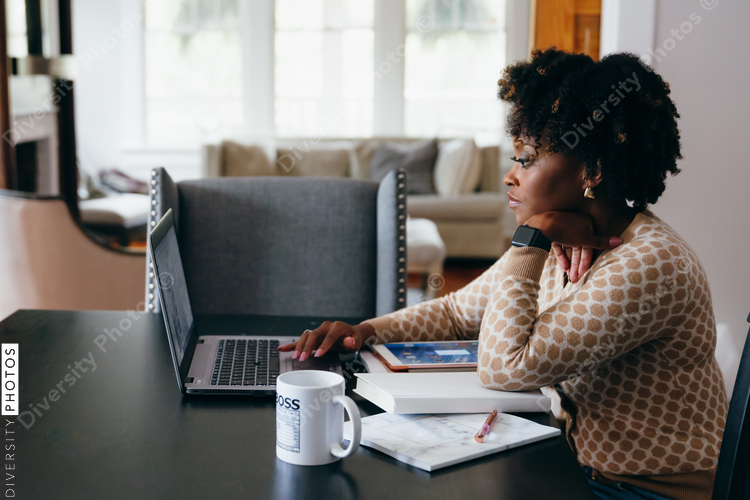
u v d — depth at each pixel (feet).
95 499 2.08
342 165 16.94
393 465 2.36
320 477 2.25
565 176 3.35
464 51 18.83
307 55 19.20
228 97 19.66
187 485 2.18
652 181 3.42
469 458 2.39
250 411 2.85
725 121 5.80
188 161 19.67
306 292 5.65
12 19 11.59
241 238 5.63
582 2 15.47
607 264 3.18
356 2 18.89
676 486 3.23
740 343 6.01
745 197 5.87
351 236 5.66
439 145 16.98
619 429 3.30
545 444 2.56
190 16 19.33
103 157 19.62
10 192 7.73
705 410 3.30
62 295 7.99
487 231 15.47
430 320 4.21
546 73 3.37
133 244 16.53
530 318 3.12
